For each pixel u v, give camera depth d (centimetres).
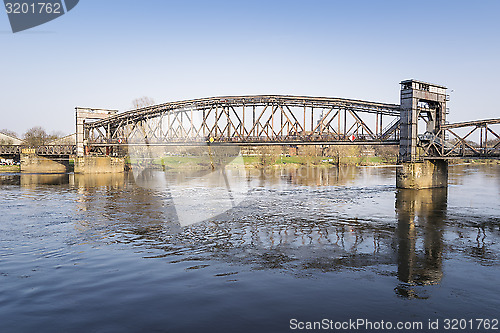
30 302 1516
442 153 6016
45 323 1330
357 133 6931
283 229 3034
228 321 1359
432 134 6088
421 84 5906
